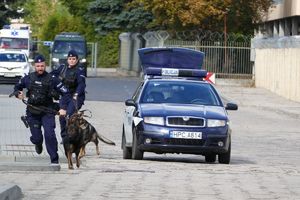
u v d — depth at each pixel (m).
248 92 105.56
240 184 29.47
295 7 114.00
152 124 38.03
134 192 26.66
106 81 122.62
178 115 37.97
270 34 136.38
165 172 32.88
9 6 150.25
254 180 30.88
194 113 38.22
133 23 157.25
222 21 120.00
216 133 38.03
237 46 115.81
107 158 40.56
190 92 41.03
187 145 37.84
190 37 119.25
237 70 115.94
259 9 121.62
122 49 160.75
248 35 120.62
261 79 112.12
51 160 33.69
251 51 115.38
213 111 38.81
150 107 38.97
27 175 31.08
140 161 38.75
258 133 62.66
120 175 31.45
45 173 31.89
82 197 25.45
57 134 51.12
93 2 170.88
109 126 62.50
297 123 72.94
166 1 117.94
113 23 171.62
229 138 38.78
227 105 41.00
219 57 115.88
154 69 43.59
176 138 37.78
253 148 51.06
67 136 33.66
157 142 37.91
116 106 82.31
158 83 41.59
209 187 28.38
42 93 33.72
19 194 25.53
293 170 35.50
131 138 39.62
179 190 27.38
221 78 115.44
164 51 69.12
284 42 101.38
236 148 50.81
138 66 143.38
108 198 25.25
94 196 25.67
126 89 106.25
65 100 39.38
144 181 29.61
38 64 33.53
